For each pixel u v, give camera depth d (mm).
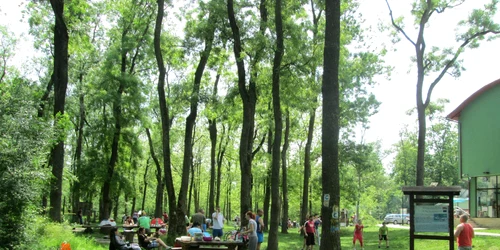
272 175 20109
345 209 56844
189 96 26062
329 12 14438
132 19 35000
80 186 36344
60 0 22188
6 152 12719
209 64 28141
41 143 13820
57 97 21688
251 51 22344
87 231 31156
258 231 18266
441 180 70250
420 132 29172
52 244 15195
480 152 34500
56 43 22125
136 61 38438
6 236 12625
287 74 22172
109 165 37031
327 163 13742
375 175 67812
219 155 51625
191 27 26609
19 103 13945
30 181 13336
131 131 37469
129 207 78500
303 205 36125
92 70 38594
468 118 35812
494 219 32969
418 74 29703
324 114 14031
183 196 24500
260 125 38844
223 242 16469
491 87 33938
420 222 13836
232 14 22891
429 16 29781
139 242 18688
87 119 43625
